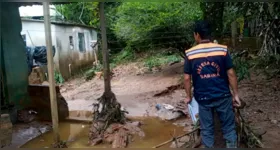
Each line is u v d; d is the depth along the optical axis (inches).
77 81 510.3
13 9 256.1
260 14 312.8
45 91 247.9
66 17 746.2
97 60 631.2
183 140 178.2
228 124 127.0
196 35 127.4
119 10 617.3
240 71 250.8
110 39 733.3
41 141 195.9
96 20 649.0
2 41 241.1
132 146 178.5
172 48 591.5
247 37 407.2
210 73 123.3
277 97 242.2
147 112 256.7
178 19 494.3
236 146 126.6
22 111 247.6
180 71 441.4
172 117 231.3
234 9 327.3
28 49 342.3
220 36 342.3
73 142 193.9
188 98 129.9
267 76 305.0
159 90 328.2
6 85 241.3
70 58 550.9
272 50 330.3
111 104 212.5
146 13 546.6
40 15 548.4
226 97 124.6
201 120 129.3
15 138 201.0
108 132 192.7
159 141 185.2
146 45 666.2
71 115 266.1
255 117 200.4
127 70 558.9
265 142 154.7
